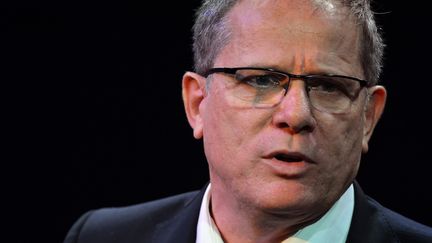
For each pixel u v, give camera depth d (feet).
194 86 12.50
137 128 23.36
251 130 11.02
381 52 12.19
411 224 12.75
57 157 23.54
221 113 11.38
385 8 22.03
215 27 11.73
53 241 23.40
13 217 23.48
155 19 23.21
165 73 23.21
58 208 23.52
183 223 13.57
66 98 23.47
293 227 11.81
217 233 12.48
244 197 11.23
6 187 23.48
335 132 11.05
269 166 10.92
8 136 23.52
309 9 11.06
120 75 23.29
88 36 23.31
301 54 10.95
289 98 10.82
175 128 23.29
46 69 23.44
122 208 15.51
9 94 23.50
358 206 12.57
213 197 12.44
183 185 23.35
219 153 11.45
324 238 11.92
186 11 23.09
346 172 11.43
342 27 11.17
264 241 12.07
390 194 22.12
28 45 23.40
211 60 11.79
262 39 11.09
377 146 22.26
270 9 11.14
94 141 23.40
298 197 10.90
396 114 22.11
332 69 11.00
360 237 12.23
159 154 23.36
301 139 10.76
